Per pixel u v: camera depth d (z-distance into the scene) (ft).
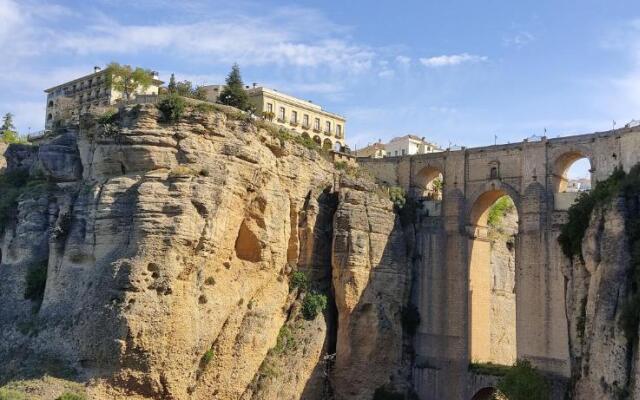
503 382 246.27
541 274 262.06
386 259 285.23
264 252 245.86
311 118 405.39
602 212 229.45
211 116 235.40
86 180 241.96
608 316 214.69
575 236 244.63
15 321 235.61
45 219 258.57
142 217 213.46
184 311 212.43
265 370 243.81
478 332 288.92
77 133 264.93
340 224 277.03
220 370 228.63
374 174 320.70
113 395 199.31
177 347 209.46
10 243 263.29
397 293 287.69
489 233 343.67
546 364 253.44
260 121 259.60
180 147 228.02
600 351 215.72
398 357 283.59
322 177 285.84
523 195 273.95
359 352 272.51
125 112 234.58
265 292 249.34
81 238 228.63
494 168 285.84
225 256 232.94
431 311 291.58
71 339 209.15
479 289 292.20
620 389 202.39
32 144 310.45
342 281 272.51
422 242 299.38
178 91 295.89
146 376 203.21
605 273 219.82
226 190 228.63
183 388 212.23
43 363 207.00
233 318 232.32
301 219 273.54
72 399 191.11
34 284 244.42
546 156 270.46
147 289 207.10
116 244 217.15
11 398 186.39
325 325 271.28
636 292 207.00
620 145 249.34
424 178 316.40
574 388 234.38
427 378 285.23
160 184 219.00
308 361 262.26
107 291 207.31
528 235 268.62
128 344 201.05
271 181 253.24
